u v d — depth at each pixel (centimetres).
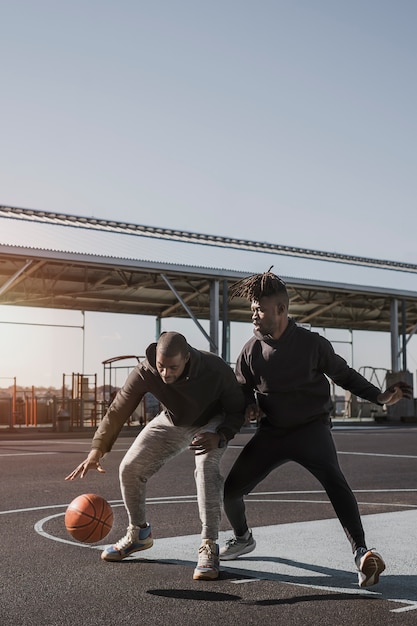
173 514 743
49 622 380
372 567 420
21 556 545
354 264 3644
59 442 2156
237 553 516
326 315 4231
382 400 452
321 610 402
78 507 473
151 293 3466
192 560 525
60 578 475
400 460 1415
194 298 3534
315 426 468
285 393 462
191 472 1195
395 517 715
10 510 778
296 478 1094
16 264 2812
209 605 411
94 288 3253
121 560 525
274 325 456
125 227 3003
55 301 3547
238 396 480
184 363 454
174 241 3127
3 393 3788
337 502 446
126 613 396
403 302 3706
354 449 1727
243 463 481
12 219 2791
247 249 3297
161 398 479
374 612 398
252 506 802
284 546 572
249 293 458
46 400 3944
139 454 503
